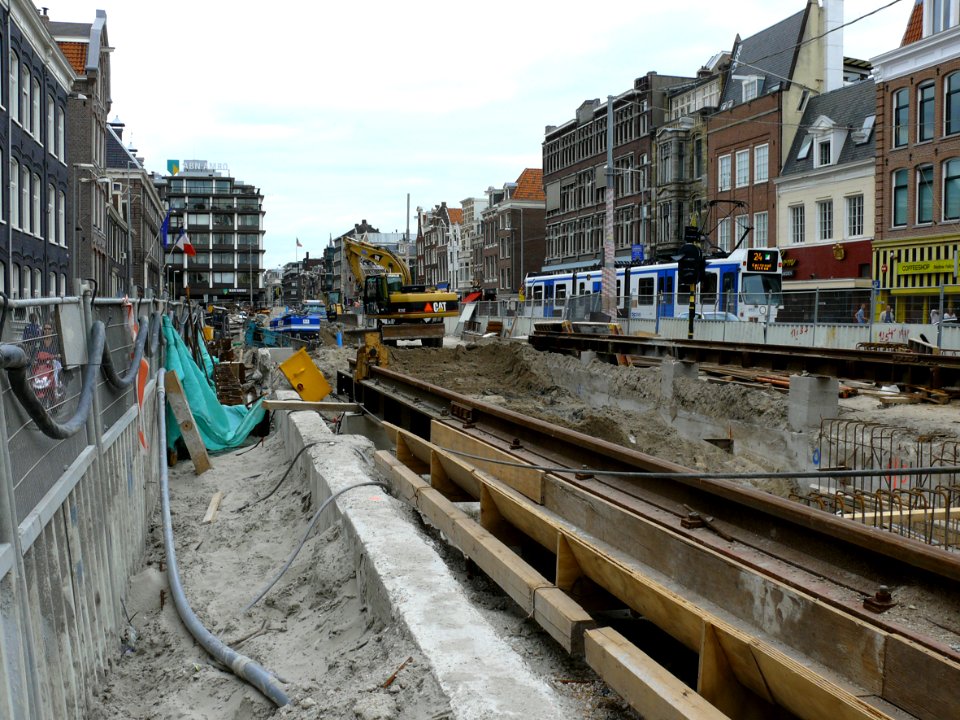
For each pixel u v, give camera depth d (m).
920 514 6.72
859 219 35.16
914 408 12.57
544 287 43.16
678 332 28.80
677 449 11.51
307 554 7.02
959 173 30.09
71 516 5.05
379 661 4.25
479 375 18.95
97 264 46.84
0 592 3.49
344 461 8.63
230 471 11.73
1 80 29.89
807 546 4.38
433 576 5.01
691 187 48.47
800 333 23.78
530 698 3.52
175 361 12.85
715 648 3.85
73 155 44.16
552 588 4.93
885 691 3.33
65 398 5.33
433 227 99.88
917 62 31.34
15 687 3.55
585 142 61.00
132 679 5.83
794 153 39.19
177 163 98.94
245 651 5.71
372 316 33.56
